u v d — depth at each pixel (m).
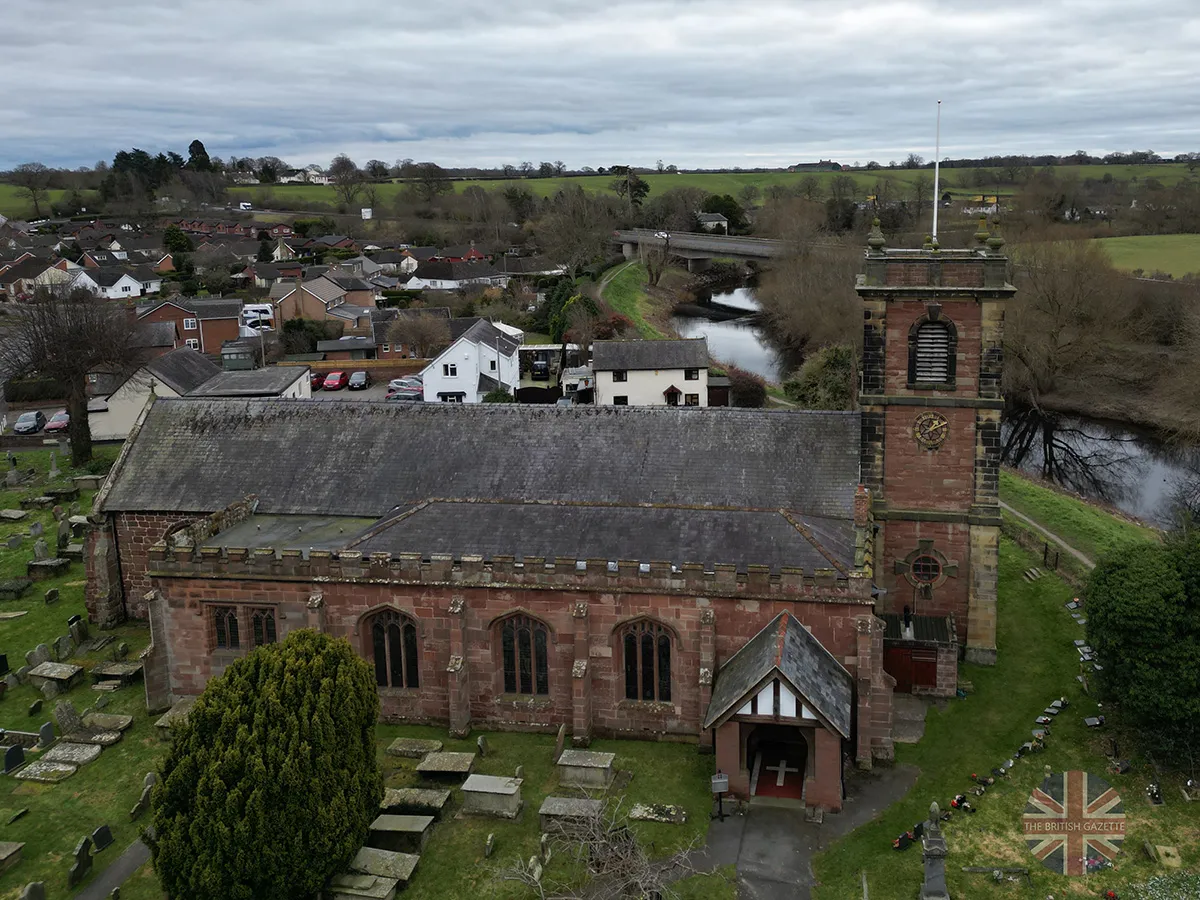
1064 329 127.25
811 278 152.12
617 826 41.88
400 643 50.34
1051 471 105.81
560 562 47.41
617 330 154.25
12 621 64.69
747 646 46.66
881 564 55.72
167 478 61.53
